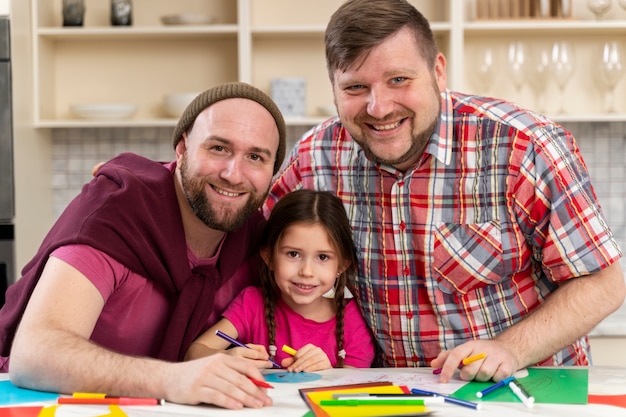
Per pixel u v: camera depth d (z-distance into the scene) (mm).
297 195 1778
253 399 1211
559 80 2824
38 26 2814
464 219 1639
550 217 1565
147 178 1581
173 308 1581
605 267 1555
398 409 1181
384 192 1693
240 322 1780
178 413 1180
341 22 1520
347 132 1772
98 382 1270
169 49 3023
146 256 1509
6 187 2602
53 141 3051
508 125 1604
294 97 2822
